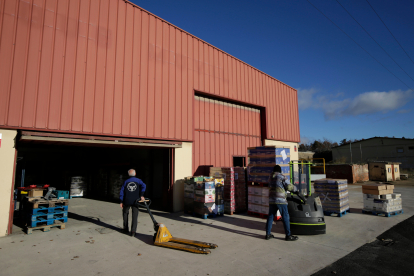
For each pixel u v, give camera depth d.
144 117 9.02
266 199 8.22
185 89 10.59
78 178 13.89
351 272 4.12
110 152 16.88
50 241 5.88
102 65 8.14
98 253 5.09
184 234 6.42
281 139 16.28
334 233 6.37
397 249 5.20
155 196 13.96
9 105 6.35
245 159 13.77
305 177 8.04
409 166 35.66
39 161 15.91
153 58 9.57
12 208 6.44
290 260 4.63
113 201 12.33
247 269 4.26
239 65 13.62
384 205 8.23
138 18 9.28
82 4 7.90
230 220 8.03
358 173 23.16
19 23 6.70
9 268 4.37
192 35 11.15
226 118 12.95
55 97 7.08
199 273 4.11
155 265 4.45
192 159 10.93
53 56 7.16
